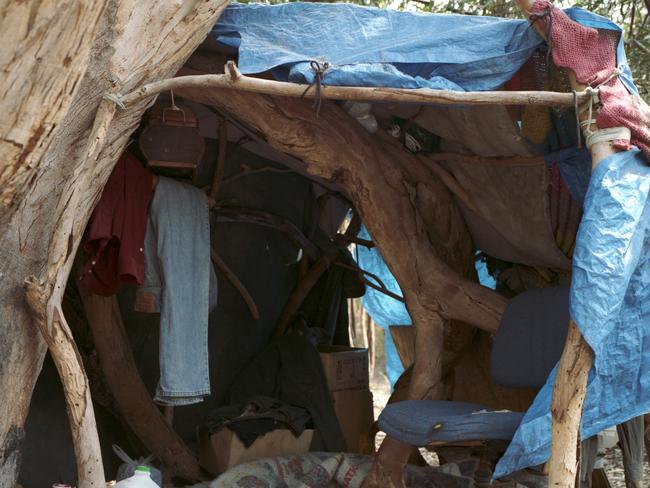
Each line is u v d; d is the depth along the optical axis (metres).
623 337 3.59
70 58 2.64
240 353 6.47
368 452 6.42
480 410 4.07
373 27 3.88
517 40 3.81
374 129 4.83
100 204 4.41
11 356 3.38
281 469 5.00
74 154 3.43
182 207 4.66
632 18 6.57
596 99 3.60
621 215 3.48
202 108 5.64
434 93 3.58
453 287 4.96
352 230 6.99
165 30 3.50
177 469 5.56
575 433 3.44
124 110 3.55
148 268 4.61
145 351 5.98
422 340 4.98
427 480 4.98
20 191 2.91
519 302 4.51
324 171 4.68
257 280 6.58
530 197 4.99
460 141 4.87
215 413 5.54
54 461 5.36
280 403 5.69
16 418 3.44
